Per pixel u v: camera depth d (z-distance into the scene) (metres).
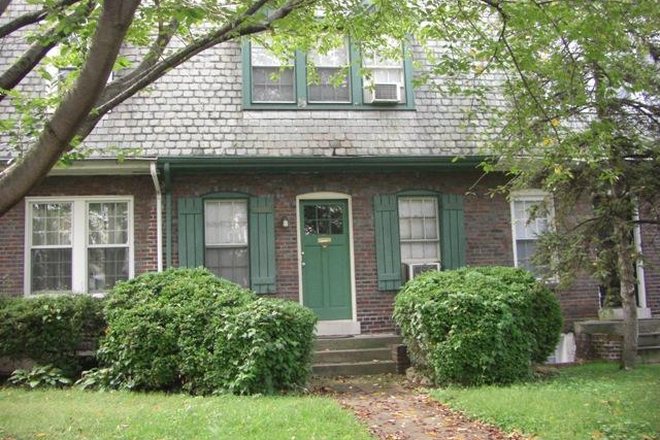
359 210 12.25
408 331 9.97
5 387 9.22
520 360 9.17
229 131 11.84
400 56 11.70
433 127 12.55
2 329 9.45
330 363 10.71
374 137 12.22
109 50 4.59
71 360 9.83
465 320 9.13
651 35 9.05
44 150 4.88
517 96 10.11
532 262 9.92
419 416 7.34
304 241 12.13
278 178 12.06
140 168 11.23
